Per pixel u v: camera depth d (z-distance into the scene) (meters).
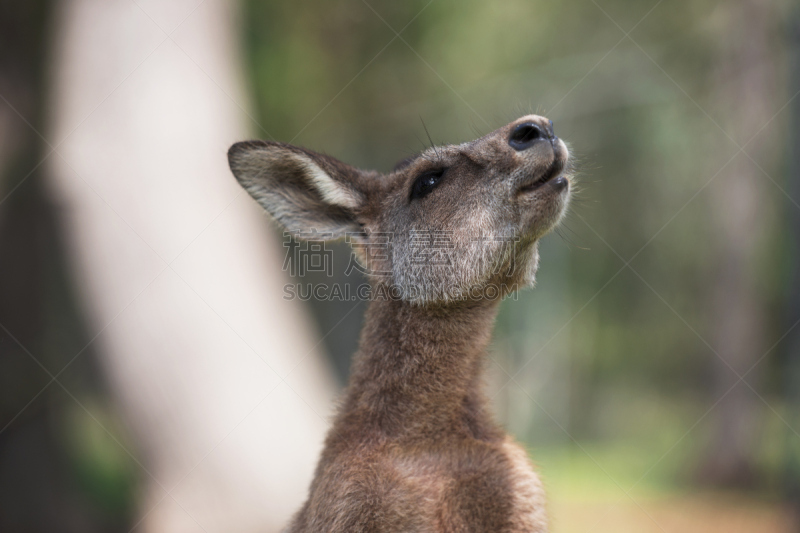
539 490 6.43
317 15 25.73
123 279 11.98
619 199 29.28
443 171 6.97
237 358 12.15
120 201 12.05
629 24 24.95
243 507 11.80
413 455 6.41
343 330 23.59
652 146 27.27
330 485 6.09
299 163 7.13
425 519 6.11
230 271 12.43
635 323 32.72
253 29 24.78
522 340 27.16
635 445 26.69
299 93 26.34
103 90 12.21
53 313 14.79
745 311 22.58
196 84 12.74
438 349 6.58
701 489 19.98
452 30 25.80
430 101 26.25
